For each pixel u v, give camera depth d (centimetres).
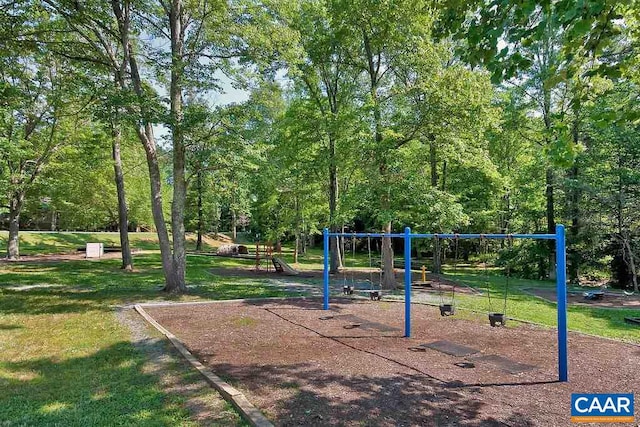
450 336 799
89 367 582
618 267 1814
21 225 4447
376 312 1042
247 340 744
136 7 1257
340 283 1652
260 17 1270
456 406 461
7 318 898
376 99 1541
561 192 2011
